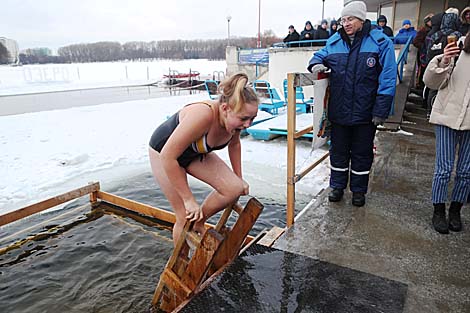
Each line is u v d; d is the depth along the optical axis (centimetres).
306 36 1141
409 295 175
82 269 313
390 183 329
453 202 240
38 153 695
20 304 267
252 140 764
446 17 467
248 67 1795
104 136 846
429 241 227
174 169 167
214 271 205
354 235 237
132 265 317
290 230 246
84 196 481
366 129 260
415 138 502
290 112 241
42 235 376
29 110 1341
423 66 675
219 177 186
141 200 475
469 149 224
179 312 162
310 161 601
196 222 179
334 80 258
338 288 178
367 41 243
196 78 2730
